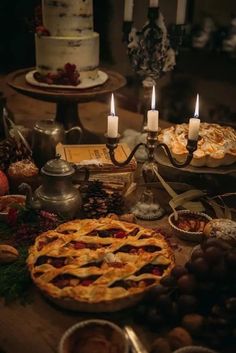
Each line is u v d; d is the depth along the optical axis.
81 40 1.35
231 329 0.75
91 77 1.41
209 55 1.76
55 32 1.36
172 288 0.80
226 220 0.96
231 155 1.11
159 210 1.10
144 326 0.80
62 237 0.93
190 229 1.03
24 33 2.10
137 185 1.19
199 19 1.79
